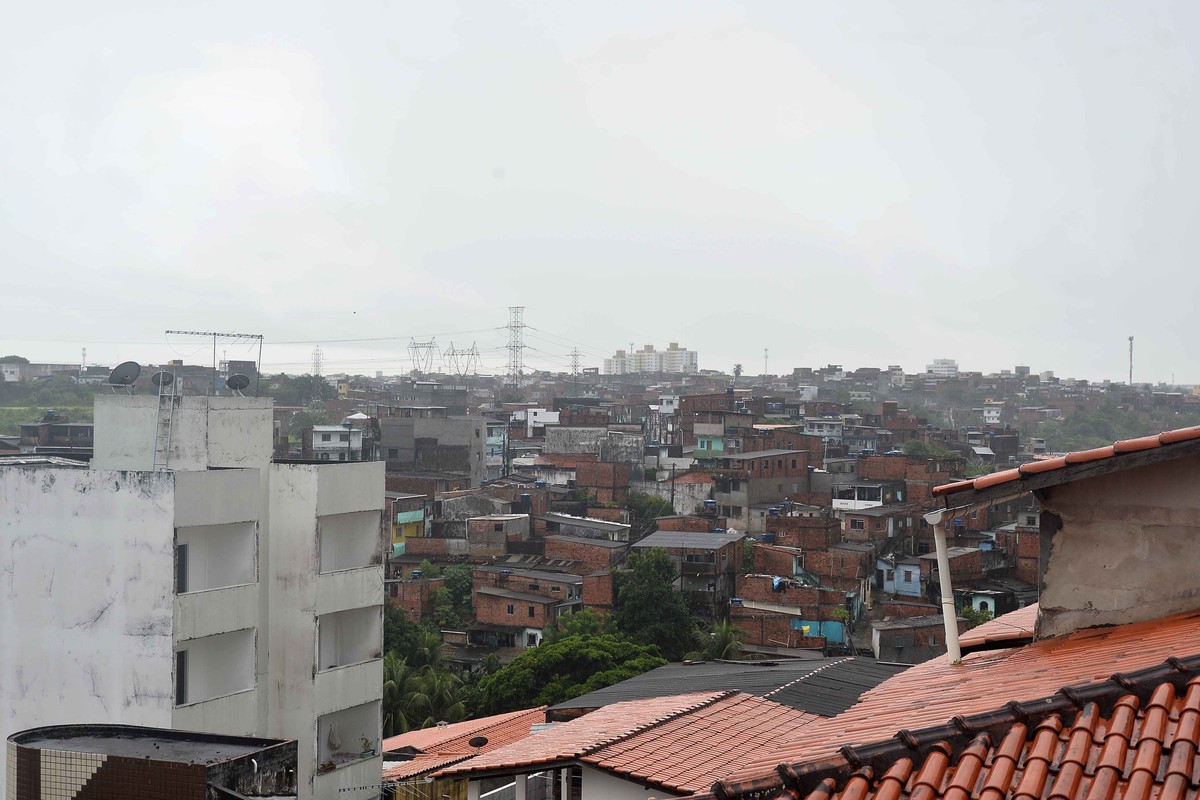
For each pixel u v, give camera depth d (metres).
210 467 31.25
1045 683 7.63
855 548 72.38
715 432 107.75
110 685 25.92
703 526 77.62
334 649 30.05
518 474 105.00
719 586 66.12
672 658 56.62
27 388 144.12
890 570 72.44
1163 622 8.73
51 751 15.44
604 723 18.67
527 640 63.56
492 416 143.12
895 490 89.69
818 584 68.94
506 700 42.97
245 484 27.25
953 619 9.91
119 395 32.25
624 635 55.81
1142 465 8.90
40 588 26.59
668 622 57.56
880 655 55.69
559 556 73.31
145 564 25.70
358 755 29.45
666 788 14.10
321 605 28.86
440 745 30.30
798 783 6.59
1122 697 6.30
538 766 15.64
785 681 23.59
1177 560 8.94
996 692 7.82
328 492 29.02
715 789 6.79
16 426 122.81
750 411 131.38
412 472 104.12
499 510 83.69
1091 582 9.30
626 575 62.94
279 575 29.17
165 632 25.48
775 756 7.81
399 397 164.25
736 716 17.84
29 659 26.62
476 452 107.75
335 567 29.91
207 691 26.94
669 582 60.88
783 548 69.62
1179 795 5.36
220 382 107.25
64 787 15.30
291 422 136.38
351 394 171.88
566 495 93.06
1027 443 150.50
